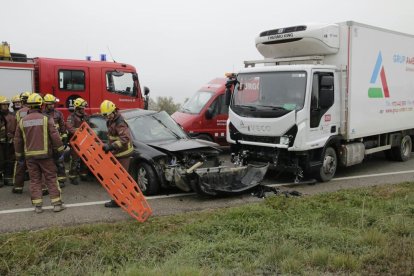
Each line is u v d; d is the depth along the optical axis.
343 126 9.26
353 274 4.45
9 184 8.62
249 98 9.03
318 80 8.57
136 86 12.86
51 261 4.68
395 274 4.46
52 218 6.44
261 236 5.56
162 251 5.11
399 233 5.70
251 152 8.93
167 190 8.20
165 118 9.11
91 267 4.55
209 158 8.16
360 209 6.68
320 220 6.27
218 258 4.87
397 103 11.05
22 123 6.62
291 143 8.33
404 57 11.19
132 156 7.86
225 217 6.24
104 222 6.28
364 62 9.55
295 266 4.59
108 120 7.05
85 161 6.84
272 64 9.79
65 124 8.70
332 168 9.25
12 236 5.45
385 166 11.31
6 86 10.48
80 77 11.87
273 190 8.01
